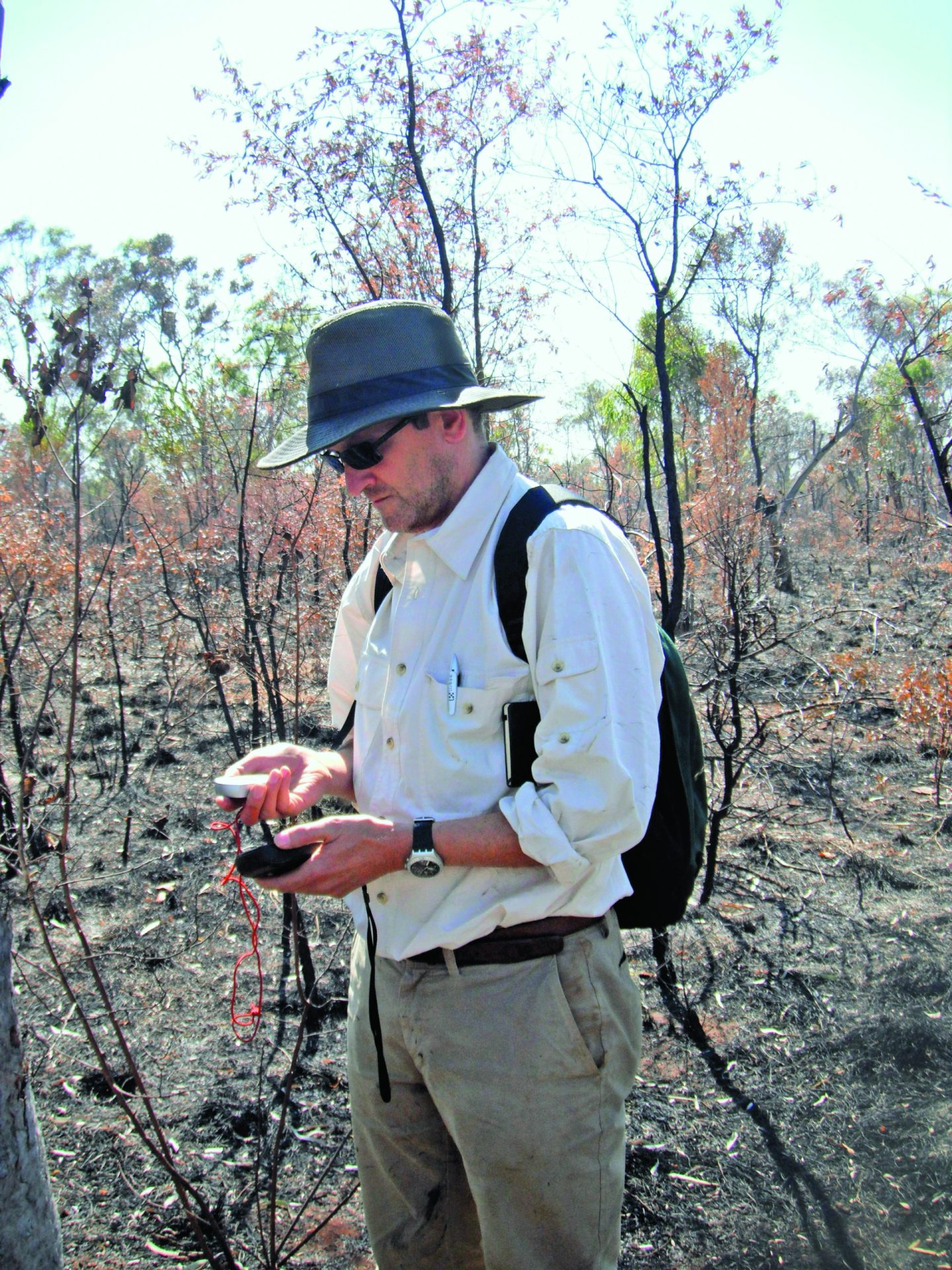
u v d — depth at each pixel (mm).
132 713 6559
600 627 1386
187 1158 2471
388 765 1540
